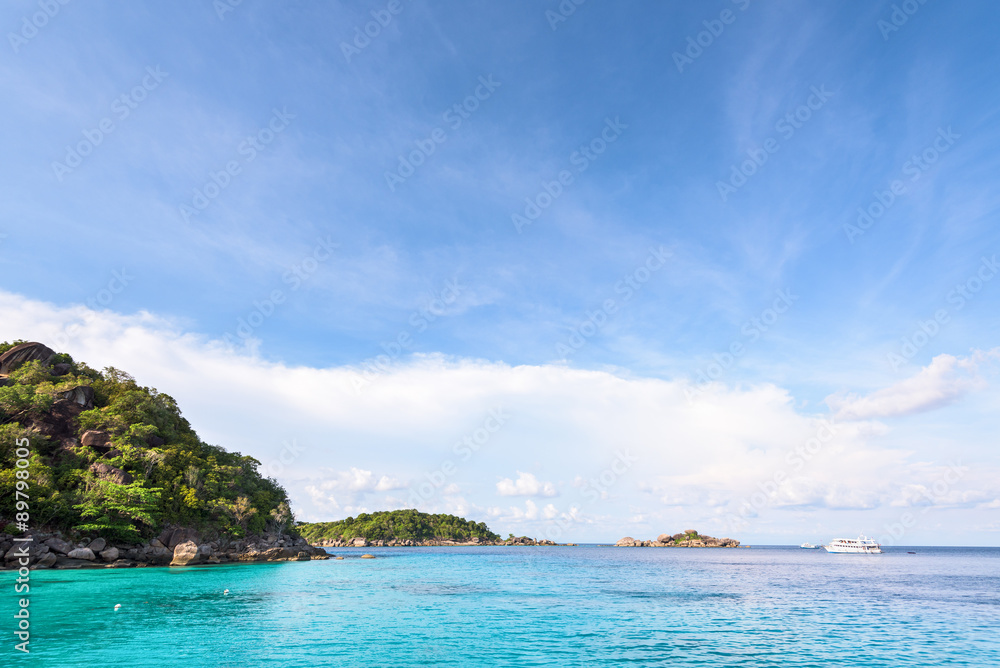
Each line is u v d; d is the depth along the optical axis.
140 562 76.31
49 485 70.31
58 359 111.00
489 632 31.22
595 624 34.41
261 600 43.09
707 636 30.84
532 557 159.62
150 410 104.56
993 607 45.22
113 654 24.44
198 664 23.06
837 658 26.05
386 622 34.03
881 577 83.19
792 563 137.00
